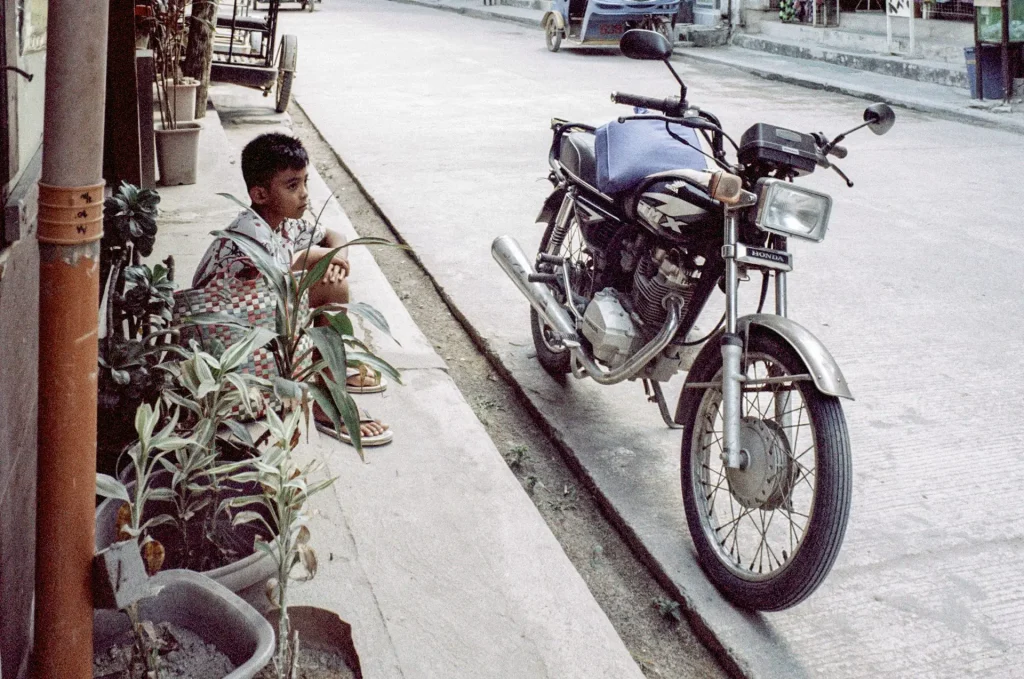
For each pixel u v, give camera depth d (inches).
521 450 148.6
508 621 103.3
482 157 329.4
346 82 479.8
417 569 110.0
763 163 113.8
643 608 118.0
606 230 146.0
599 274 147.9
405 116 398.0
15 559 79.7
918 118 427.5
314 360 114.1
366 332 173.5
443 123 385.7
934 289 219.1
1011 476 143.3
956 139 382.0
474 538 116.3
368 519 118.0
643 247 135.9
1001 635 110.6
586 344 146.3
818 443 103.7
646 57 127.9
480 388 172.4
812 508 103.9
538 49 642.8
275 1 381.1
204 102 334.0
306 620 97.0
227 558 92.8
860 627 111.6
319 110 406.3
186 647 80.5
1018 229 263.7
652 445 149.6
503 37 708.7
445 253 233.3
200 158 288.8
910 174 323.3
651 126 142.3
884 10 614.5
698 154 138.3
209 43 328.5
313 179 287.9
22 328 84.1
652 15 598.5
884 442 152.4
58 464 65.6
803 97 475.5
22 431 84.2
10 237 75.1
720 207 118.7
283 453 81.5
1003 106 430.6
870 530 129.8
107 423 110.7
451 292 209.2
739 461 110.1
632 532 128.2
